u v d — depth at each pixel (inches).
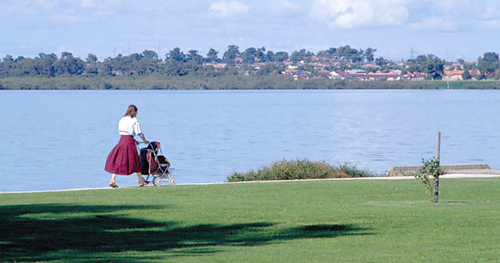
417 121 3208.7
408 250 438.6
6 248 435.5
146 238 475.5
